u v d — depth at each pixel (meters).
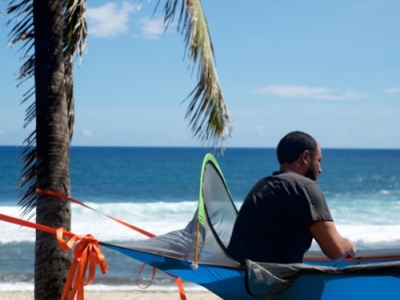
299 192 3.61
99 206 22.92
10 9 4.92
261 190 3.75
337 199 31.66
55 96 4.50
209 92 5.14
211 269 3.53
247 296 3.68
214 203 4.09
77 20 5.29
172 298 8.76
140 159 91.56
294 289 3.54
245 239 3.70
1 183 45.38
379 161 97.56
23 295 8.93
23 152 4.91
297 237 3.60
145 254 3.56
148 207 23.25
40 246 4.45
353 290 3.53
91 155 109.44
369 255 4.80
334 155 141.88
